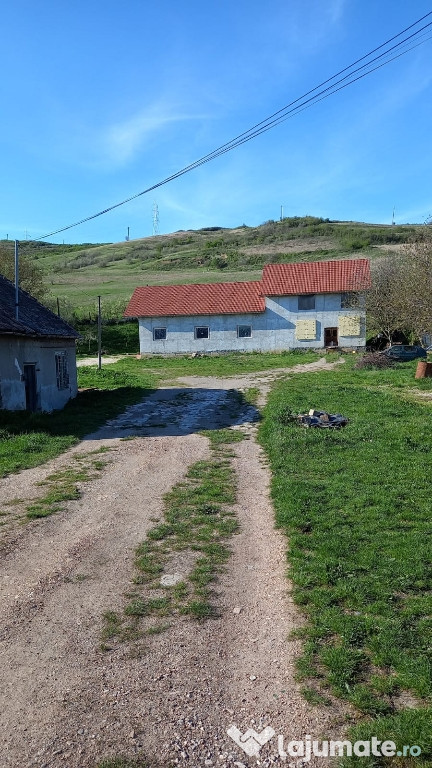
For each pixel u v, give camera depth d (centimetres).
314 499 802
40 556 656
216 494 886
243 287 4188
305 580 559
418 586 536
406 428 1234
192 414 1697
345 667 420
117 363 3669
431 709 371
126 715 382
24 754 348
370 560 591
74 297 6016
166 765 340
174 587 570
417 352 3050
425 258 2086
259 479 973
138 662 444
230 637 478
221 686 413
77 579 593
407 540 638
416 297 2100
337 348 3775
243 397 2011
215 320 3975
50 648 464
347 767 331
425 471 917
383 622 473
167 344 4025
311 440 1156
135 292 4288
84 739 360
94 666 438
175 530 731
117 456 1168
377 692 393
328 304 3834
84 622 505
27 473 1034
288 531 698
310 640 462
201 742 358
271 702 394
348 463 986
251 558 640
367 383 2219
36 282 4388
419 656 425
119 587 573
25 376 1633
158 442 1303
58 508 829
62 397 1925
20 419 1449
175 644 469
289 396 1812
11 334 1491
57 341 1897
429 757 336
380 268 3862
